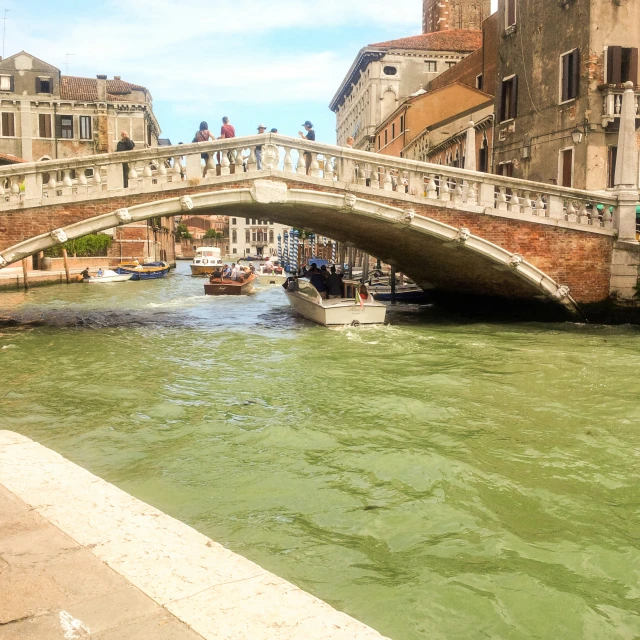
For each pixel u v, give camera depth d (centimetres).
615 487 594
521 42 2233
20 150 4622
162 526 363
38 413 830
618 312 1591
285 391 952
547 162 2091
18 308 2238
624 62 1891
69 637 255
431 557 462
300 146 1425
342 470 632
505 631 378
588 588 426
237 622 270
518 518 529
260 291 3111
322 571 441
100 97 4703
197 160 1366
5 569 309
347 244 2158
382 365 1150
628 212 1582
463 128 3031
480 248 1530
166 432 752
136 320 1891
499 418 809
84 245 4378
